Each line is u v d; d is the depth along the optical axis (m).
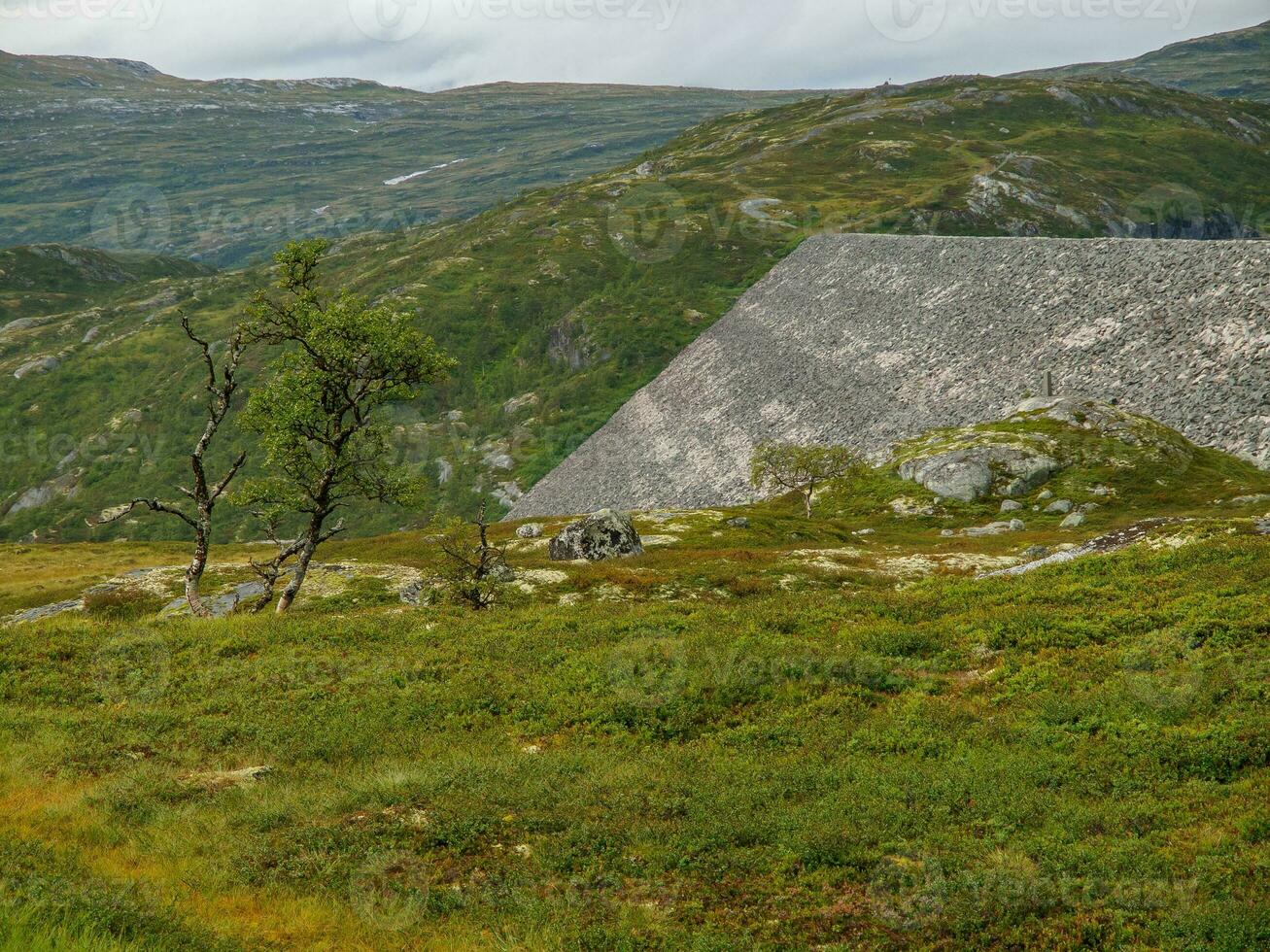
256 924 14.11
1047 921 13.43
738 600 52.44
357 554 82.94
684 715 24.83
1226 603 26.19
